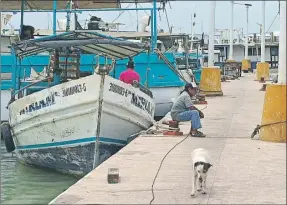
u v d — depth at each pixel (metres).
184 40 31.28
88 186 9.54
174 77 23.88
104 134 14.89
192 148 13.34
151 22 23.42
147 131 16.11
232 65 51.25
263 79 44.00
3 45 23.97
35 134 15.86
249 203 8.24
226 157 11.96
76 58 17.72
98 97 14.34
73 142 14.99
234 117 19.77
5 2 25.86
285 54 13.76
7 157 18.80
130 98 15.52
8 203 11.68
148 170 10.84
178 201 8.44
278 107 13.89
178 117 15.69
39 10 26.03
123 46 16.89
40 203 11.71
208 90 28.86
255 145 13.52
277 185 9.38
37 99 15.50
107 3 26.17
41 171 16.41
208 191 9.02
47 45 15.09
